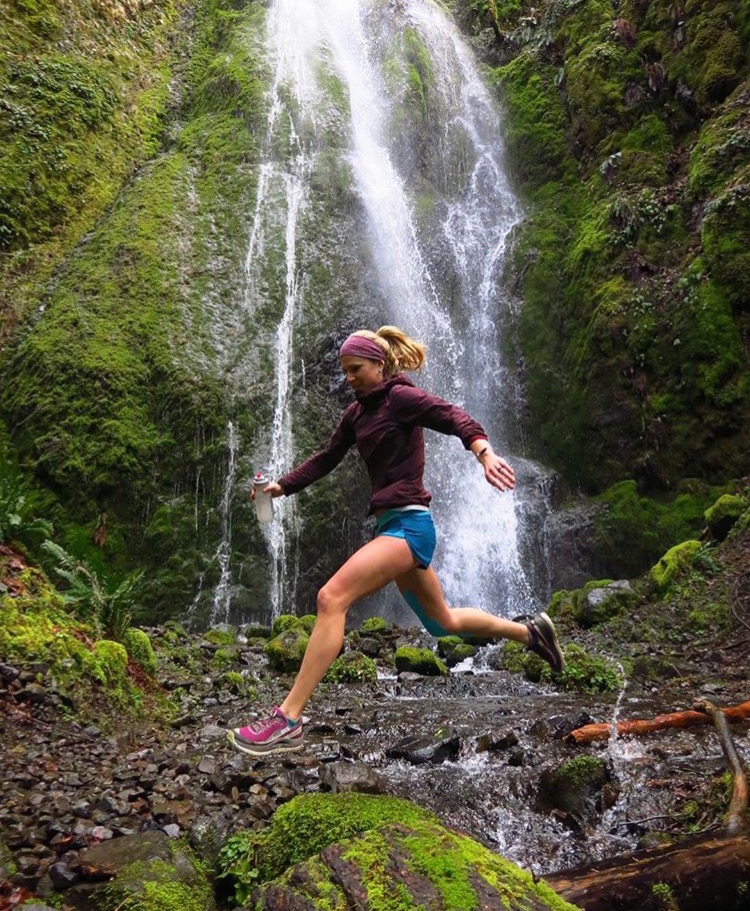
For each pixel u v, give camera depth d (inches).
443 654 328.8
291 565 441.1
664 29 536.4
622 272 474.9
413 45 653.9
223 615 421.7
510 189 603.5
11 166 504.1
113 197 546.0
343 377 499.8
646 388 441.7
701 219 454.6
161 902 119.5
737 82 485.1
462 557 470.6
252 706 240.7
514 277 540.1
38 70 546.3
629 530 424.5
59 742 179.3
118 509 429.7
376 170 587.8
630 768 178.1
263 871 125.6
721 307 417.4
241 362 480.7
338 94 617.6
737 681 257.4
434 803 168.1
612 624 321.4
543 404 498.9
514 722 216.5
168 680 253.4
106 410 439.8
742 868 124.9
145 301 482.6
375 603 443.8
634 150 520.1
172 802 153.7
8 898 117.9
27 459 429.7
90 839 137.5
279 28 657.0
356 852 112.4
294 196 551.5
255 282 514.0
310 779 164.1
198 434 450.3
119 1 635.5
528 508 462.9
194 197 546.0
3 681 192.5
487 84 663.1
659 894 123.3
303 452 470.3
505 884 108.3
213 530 438.0
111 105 572.7
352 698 257.1
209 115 610.5
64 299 476.4
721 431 411.8
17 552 269.3
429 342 534.3
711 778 170.4
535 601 444.8
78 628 230.8
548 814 167.8
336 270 527.5
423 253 560.1
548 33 631.2
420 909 101.9
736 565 332.2
